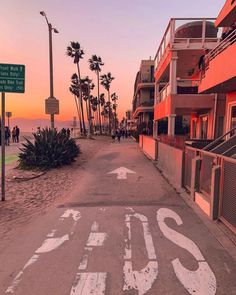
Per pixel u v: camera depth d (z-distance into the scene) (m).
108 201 7.72
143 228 5.64
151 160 16.59
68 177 11.63
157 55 21.06
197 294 3.43
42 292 3.51
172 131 15.47
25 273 3.97
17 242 5.07
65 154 14.41
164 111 17.38
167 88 16.81
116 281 3.72
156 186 9.57
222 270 3.98
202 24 14.80
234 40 8.52
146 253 4.54
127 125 121.81
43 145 14.34
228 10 10.30
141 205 7.30
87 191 9.00
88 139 40.62
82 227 5.75
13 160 16.64
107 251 4.63
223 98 14.91
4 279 3.82
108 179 10.91
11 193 8.88
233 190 5.21
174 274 3.88
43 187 9.78
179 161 9.60
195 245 4.82
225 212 5.61
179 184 9.52
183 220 6.11
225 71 8.68
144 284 3.65
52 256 4.48
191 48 14.54
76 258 4.39
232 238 5.07
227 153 7.56
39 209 7.18
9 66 7.30
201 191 7.28
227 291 3.49
